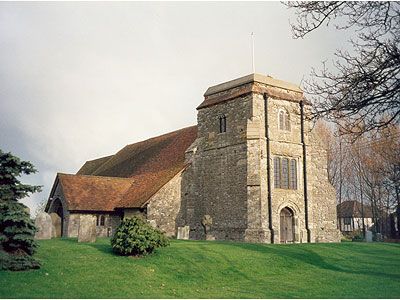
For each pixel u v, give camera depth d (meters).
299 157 28.17
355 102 10.59
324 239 29.19
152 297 12.14
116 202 31.09
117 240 16.81
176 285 13.92
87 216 21.16
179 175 29.55
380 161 43.59
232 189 26.97
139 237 16.70
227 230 26.78
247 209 25.61
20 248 14.06
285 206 26.73
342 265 18.31
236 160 27.02
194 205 29.33
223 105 28.80
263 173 25.92
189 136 33.88
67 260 15.42
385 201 48.09
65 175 31.64
